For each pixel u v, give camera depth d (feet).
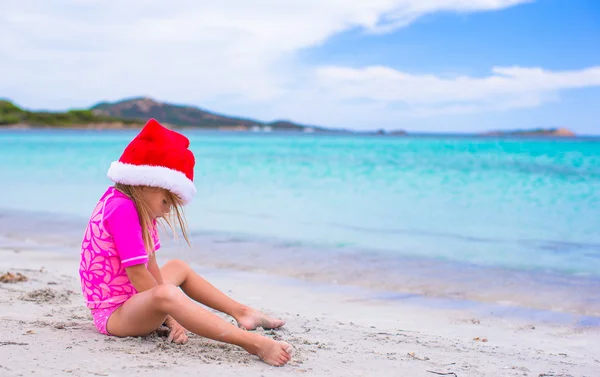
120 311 9.19
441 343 11.40
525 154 108.06
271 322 11.23
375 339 11.24
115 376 7.28
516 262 21.34
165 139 9.06
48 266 18.40
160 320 9.07
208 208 35.81
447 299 16.17
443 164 76.79
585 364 10.34
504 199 41.86
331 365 8.80
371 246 24.09
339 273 19.15
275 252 22.50
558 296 16.66
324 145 171.01
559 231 28.78
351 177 58.44
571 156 98.53
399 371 8.75
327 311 14.28
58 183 48.98
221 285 17.07
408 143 202.59
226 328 8.66
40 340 8.82
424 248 23.91
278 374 8.04
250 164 77.00
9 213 32.14
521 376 9.07
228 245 23.73
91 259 9.28
